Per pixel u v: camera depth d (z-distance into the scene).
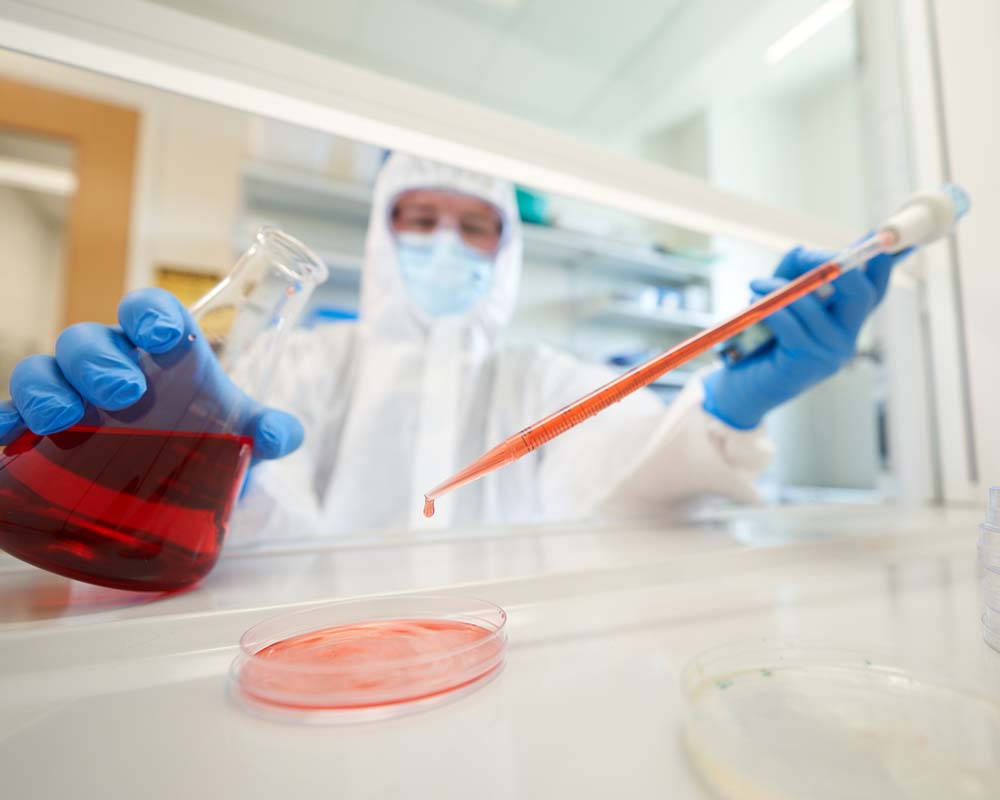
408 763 0.20
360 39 1.97
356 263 2.15
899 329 0.94
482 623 0.33
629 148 2.69
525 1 1.81
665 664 0.29
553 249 2.53
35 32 0.40
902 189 0.94
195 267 2.00
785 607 0.38
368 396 1.31
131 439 0.35
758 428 0.75
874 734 0.22
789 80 2.33
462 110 0.54
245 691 0.25
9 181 1.79
